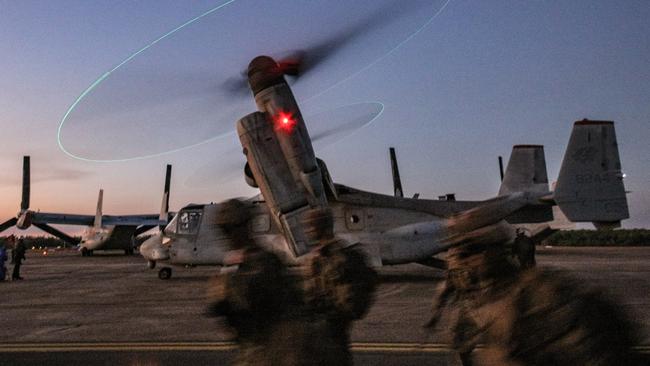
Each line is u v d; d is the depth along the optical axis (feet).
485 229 8.79
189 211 61.72
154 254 62.18
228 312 9.80
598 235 147.84
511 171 90.53
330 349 9.77
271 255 10.34
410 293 44.04
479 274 8.57
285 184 49.78
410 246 55.06
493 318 7.67
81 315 35.09
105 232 152.56
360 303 12.10
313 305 11.01
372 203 57.47
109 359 21.98
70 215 155.74
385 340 24.64
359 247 12.87
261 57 48.78
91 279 65.87
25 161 138.92
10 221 141.69
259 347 9.61
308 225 13.08
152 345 24.70
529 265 7.94
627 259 81.56
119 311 36.73
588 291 6.75
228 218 10.30
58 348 24.34
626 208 53.72
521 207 56.13
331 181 54.54
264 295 9.70
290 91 49.26
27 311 37.32
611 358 6.23
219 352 23.00
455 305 10.56
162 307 38.50
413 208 57.72
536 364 6.87
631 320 6.50
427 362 20.42
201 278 65.41
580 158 54.60
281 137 49.42
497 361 7.48
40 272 80.79
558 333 6.59
